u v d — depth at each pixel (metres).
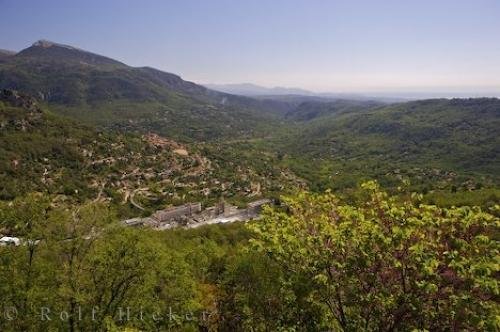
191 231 82.88
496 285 10.30
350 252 12.60
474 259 11.08
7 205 22.86
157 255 23.09
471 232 11.91
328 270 12.72
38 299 20.48
